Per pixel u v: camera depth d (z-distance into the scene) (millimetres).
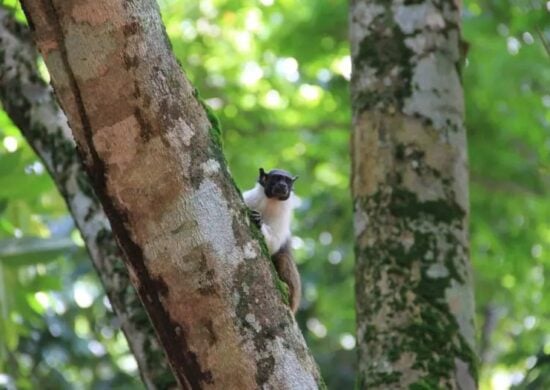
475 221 20609
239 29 22891
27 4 6836
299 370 6973
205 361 6977
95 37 6832
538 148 20328
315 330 29438
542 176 20484
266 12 22312
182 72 7137
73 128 7008
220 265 6977
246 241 7082
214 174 7082
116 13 6840
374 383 9734
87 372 27016
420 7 11281
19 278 15359
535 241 21109
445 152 10766
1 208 15039
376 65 11125
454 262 10250
